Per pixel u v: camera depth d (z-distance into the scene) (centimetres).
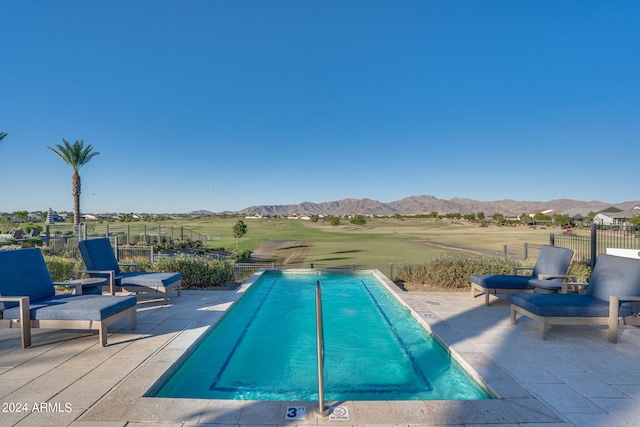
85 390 310
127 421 262
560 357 394
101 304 436
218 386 372
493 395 316
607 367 367
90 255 630
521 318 559
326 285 949
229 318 619
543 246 679
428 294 748
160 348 413
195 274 840
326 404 287
